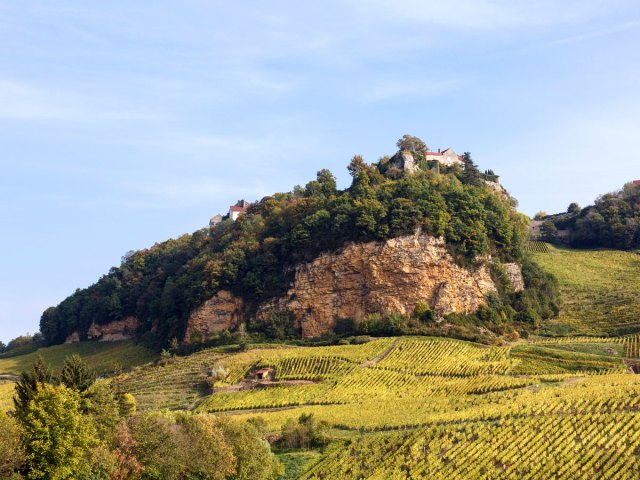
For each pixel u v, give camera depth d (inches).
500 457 2893.7
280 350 5482.3
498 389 4126.5
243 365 5162.4
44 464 2172.7
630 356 4736.7
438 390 4274.1
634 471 2596.0
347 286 6018.7
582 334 5561.0
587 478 2628.0
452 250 6013.8
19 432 2161.7
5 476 2041.1
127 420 2696.9
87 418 2381.9
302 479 3016.7
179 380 5118.1
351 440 3385.8
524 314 5915.4
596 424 3029.0
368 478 2888.8
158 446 2556.6
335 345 5541.3
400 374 4660.4
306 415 3678.6
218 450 2802.7
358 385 4500.5
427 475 2837.1
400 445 3174.2
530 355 4815.5
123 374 5541.3
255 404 4345.5
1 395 4660.4
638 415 3041.3
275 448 3474.4
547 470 2709.2
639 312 5792.3
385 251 5949.8
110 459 2317.9
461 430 3213.6
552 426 3097.9
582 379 4133.9
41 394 2315.5
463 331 5457.7
